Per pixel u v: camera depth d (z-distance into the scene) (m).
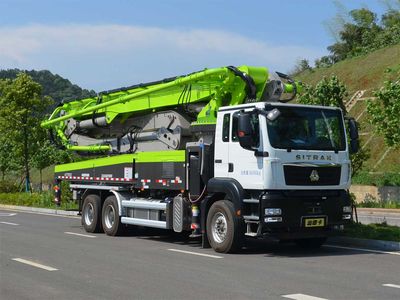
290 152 11.66
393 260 11.03
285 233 11.67
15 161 40.81
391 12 73.50
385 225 15.55
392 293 7.89
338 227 12.27
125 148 17.16
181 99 14.62
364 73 53.75
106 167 16.75
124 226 15.96
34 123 36.09
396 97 27.25
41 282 8.92
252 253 12.21
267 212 11.41
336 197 12.23
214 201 12.73
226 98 13.45
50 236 15.71
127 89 16.77
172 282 8.80
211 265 10.46
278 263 10.69
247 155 11.84
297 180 11.70
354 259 11.20
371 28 71.69
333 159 12.20
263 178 11.45
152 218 14.64
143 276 9.34
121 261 11.00
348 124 12.92
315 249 12.91
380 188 32.09
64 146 19.72
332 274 9.42
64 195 25.47
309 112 12.16
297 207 11.67
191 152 13.24
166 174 14.09
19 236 15.62
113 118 17.28
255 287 8.35
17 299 7.78
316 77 60.75
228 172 12.26
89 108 18.09
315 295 7.77
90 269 10.07
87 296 7.90
